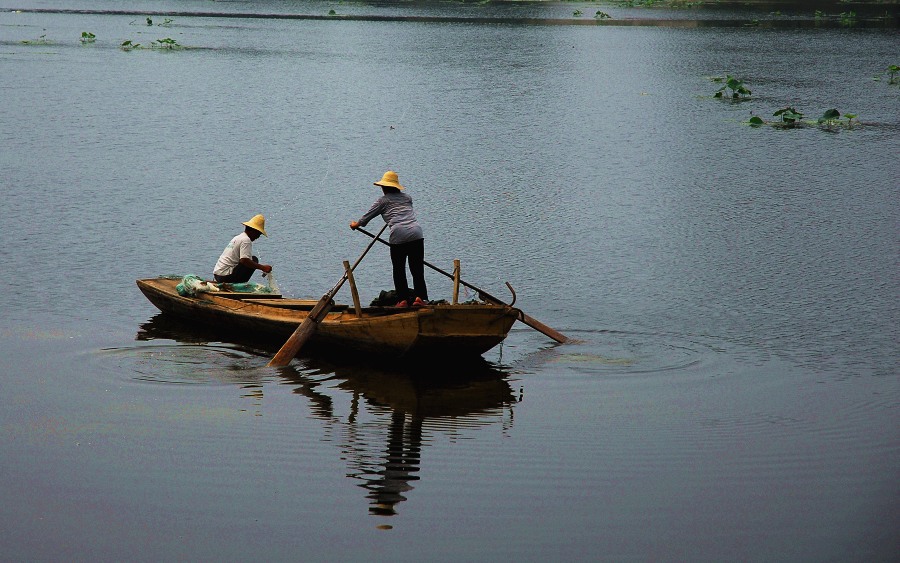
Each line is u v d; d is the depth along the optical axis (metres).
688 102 127.44
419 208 75.12
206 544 28.97
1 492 31.89
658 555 28.59
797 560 28.34
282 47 182.38
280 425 37.78
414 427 37.84
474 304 44.16
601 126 110.56
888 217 73.06
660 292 56.00
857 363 45.25
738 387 42.28
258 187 80.69
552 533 29.77
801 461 34.84
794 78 148.38
